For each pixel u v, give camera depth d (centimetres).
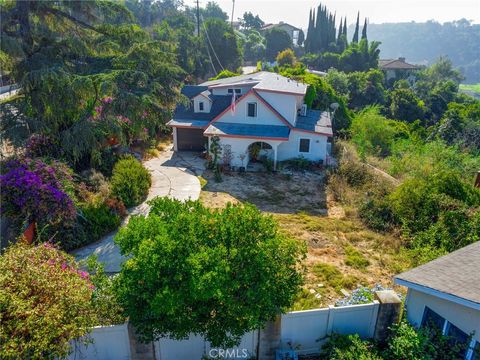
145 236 711
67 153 1616
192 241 687
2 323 573
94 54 1817
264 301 666
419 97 6750
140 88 1816
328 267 1207
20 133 1398
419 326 813
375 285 1129
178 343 761
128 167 1720
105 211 1366
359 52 7638
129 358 747
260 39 8906
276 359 788
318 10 8862
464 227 1318
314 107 3341
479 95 13550
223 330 687
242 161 2211
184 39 5031
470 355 685
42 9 1506
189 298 642
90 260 866
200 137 2545
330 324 805
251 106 2305
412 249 1335
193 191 1831
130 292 652
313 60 7812
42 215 1099
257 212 773
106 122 1647
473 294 664
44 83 1361
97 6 1647
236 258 676
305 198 1841
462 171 2503
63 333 615
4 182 1066
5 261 669
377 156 2895
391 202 1585
